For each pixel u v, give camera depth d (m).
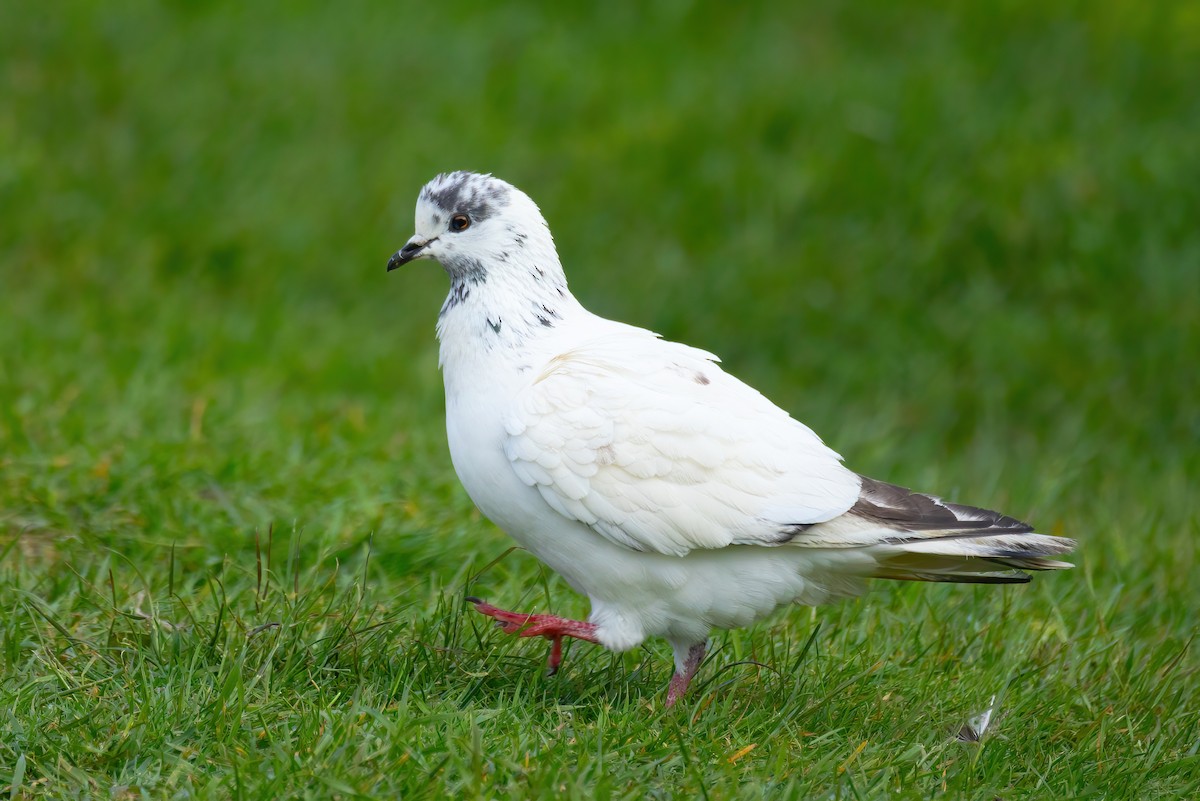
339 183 16.02
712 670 7.85
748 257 15.03
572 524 6.96
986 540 6.84
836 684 7.60
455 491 9.94
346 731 6.38
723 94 17.00
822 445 7.24
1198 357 13.71
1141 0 17.55
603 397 6.86
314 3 18.66
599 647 8.00
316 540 8.88
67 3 17.86
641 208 15.67
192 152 16.02
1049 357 13.97
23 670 7.01
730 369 14.41
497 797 6.00
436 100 17.19
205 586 8.26
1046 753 7.28
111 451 9.62
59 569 8.20
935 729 7.32
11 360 11.59
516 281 7.37
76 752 6.23
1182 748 7.38
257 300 14.62
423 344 14.42
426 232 7.52
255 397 11.67
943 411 13.79
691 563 6.95
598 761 6.27
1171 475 12.30
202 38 17.69
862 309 14.60
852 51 17.86
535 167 16.16
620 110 17.09
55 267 14.55
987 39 17.41
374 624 7.61
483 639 7.92
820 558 6.98
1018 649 8.32
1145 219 14.75
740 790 6.24
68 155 15.88
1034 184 15.07
